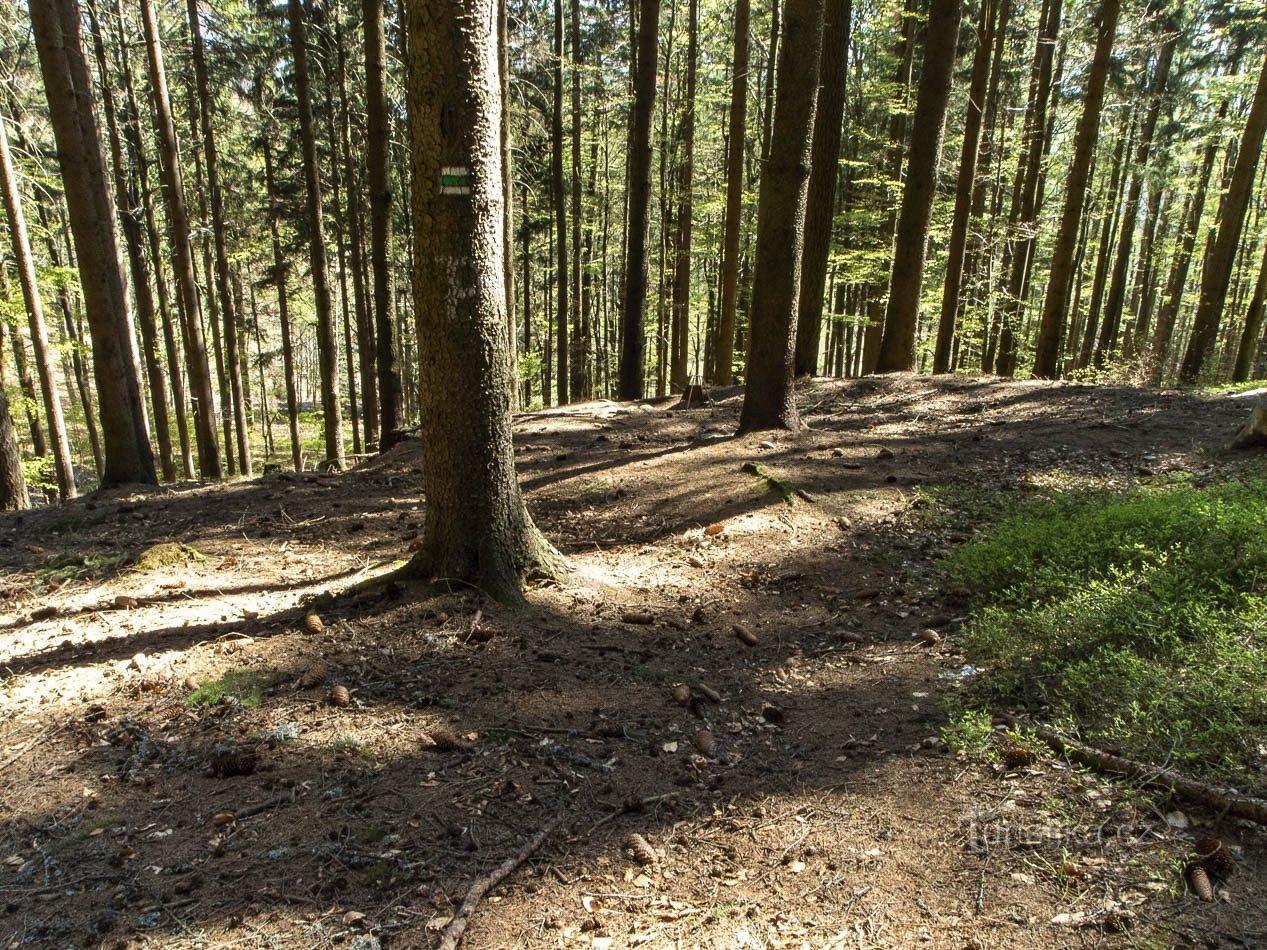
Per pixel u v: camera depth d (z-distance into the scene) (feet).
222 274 58.70
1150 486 21.88
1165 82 71.72
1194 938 7.25
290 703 12.74
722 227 81.87
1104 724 10.64
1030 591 15.34
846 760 11.20
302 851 9.43
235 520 23.77
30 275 42.04
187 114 65.41
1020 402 33.35
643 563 19.38
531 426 35.86
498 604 15.75
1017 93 72.08
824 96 36.50
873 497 22.63
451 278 14.93
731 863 9.25
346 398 129.59
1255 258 99.50
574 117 62.49
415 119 14.28
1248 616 11.91
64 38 30.50
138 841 9.71
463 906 8.48
